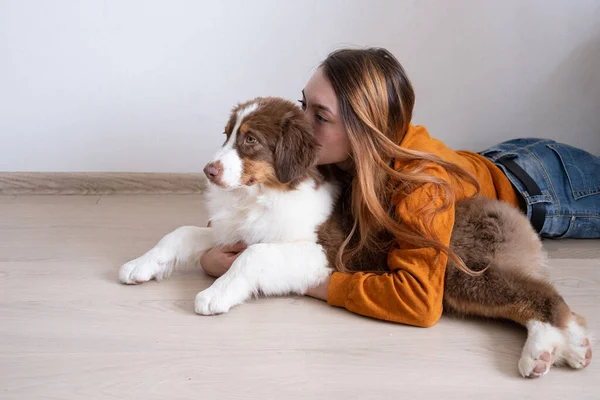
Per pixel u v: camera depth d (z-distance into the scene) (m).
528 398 1.49
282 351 1.67
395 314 1.79
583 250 2.46
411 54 3.04
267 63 3.02
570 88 3.16
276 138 1.82
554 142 2.64
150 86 3.02
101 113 3.05
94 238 2.51
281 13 2.94
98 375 1.55
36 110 3.01
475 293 1.73
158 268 2.06
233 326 1.80
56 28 2.89
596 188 2.47
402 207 1.82
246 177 1.82
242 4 2.92
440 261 1.75
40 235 2.52
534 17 3.03
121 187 3.15
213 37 2.96
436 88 3.11
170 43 2.96
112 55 2.96
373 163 1.89
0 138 3.04
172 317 1.84
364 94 1.87
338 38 3.00
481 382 1.55
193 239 2.11
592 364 1.63
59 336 1.73
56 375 1.55
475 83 3.12
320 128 1.91
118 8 2.88
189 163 3.17
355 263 1.97
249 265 1.86
